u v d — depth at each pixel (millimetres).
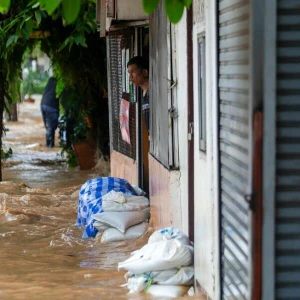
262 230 8688
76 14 8727
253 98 8617
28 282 14281
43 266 15570
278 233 8766
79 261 15984
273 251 8727
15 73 30047
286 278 8812
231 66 9914
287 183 8703
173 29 15055
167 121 15445
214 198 11172
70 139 34500
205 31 11641
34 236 18562
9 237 18438
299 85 8617
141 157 21109
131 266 13148
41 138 49688
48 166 35406
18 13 25828
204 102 12070
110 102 25312
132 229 17797
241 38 9305
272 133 8617
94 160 33438
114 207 18172
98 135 33000
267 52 8562
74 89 32938
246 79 9047
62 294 13352
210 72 11188
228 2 10047
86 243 17578
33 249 17219
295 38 8586
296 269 8797
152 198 17797
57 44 31141
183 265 13133
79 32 24938
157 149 16938
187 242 13578
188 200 14336
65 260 16078
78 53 31578
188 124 14156
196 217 12750
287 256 8789
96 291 13469
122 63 23016
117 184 19781
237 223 9781
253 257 8727
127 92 22266
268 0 8531
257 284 8750
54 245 17484
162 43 15945
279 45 8594
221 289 11055
